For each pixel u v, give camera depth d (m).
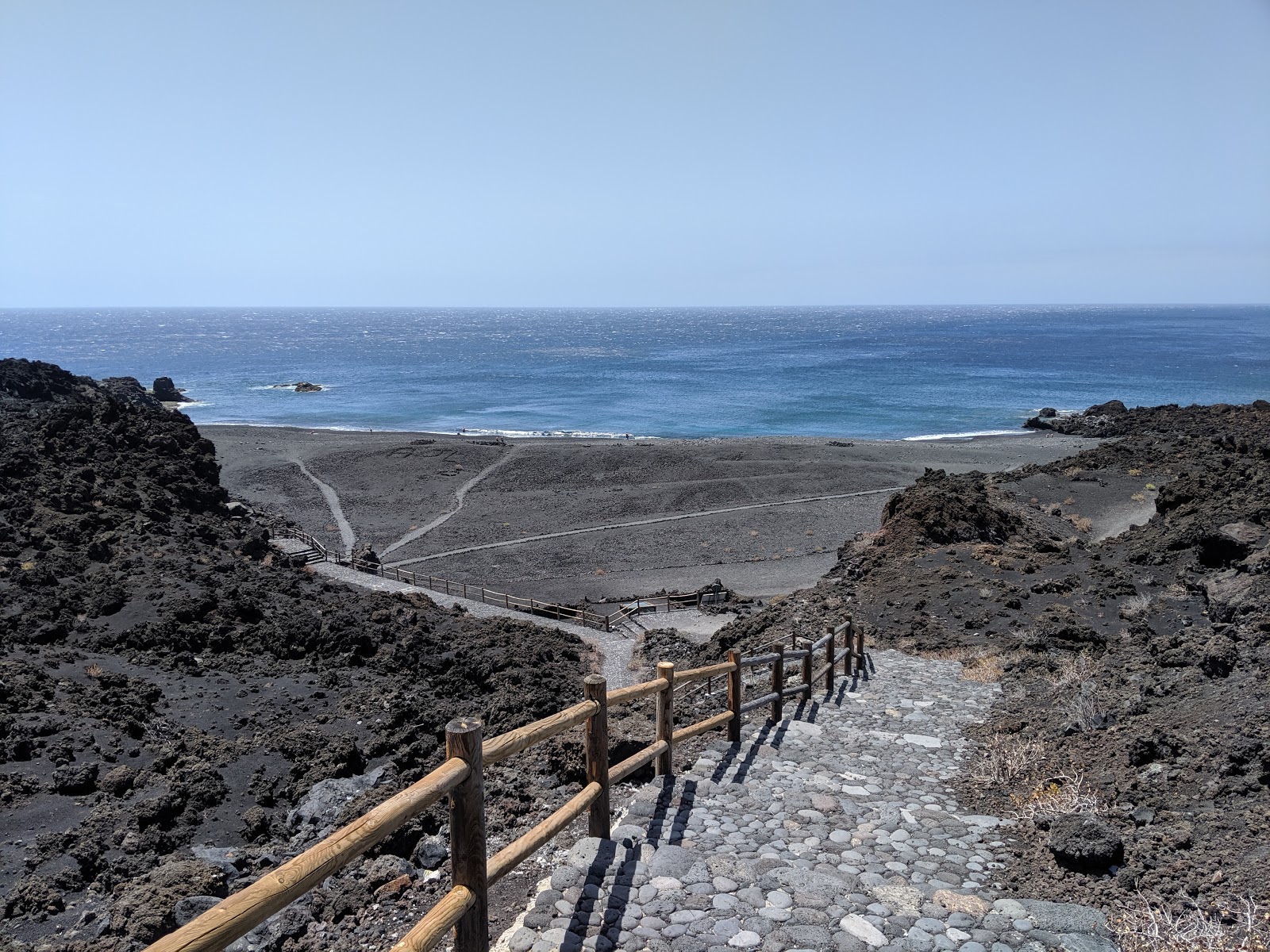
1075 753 8.35
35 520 29.50
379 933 6.60
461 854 4.38
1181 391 124.06
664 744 7.63
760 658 9.88
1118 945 4.91
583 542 49.25
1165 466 42.94
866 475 62.44
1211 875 5.43
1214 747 7.23
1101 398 117.44
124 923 7.91
